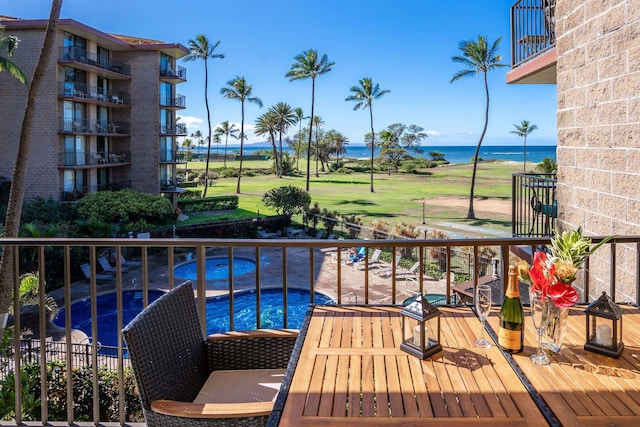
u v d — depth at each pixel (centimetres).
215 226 2470
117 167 2666
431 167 7906
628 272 407
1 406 601
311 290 284
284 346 250
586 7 463
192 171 6350
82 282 1678
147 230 2141
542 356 183
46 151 2147
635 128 390
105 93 2512
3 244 274
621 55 406
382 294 1530
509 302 192
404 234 2472
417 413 145
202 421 175
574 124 491
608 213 430
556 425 137
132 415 656
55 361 765
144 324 192
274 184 5628
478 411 146
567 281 185
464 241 282
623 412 144
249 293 1592
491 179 6334
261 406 179
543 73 634
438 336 193
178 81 2786
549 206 614
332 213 2942
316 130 7244
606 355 186
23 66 2117
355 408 149
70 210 2112
